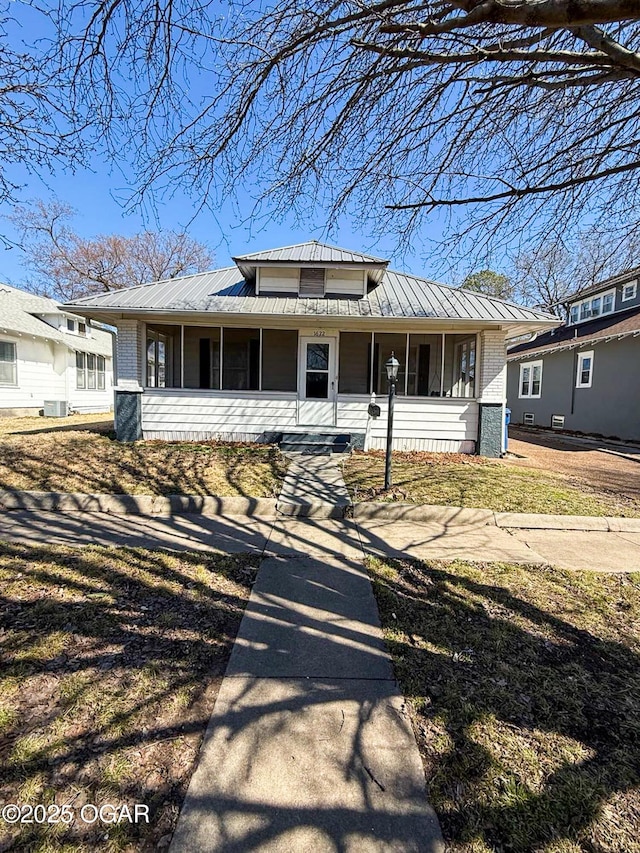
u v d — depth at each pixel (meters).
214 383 11.26
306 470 7.41
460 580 3.60
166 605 3.05
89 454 7.89
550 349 16.91
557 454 10.70
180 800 1.62
